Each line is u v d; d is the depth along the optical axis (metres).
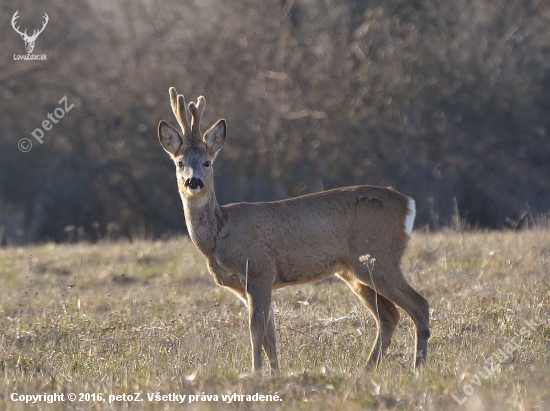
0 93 79.38
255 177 75.94
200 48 79.69
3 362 25.42
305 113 73.62
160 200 78.56
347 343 26.50
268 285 24.88
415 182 71.81
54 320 30.03
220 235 25.03
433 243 40.31
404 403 18.41
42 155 80.44
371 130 72.62
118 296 34.53
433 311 28.97
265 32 78.38
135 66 81.06
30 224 80.50
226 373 21.73
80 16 82.81
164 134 26.11
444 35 73.38
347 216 25.30
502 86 71.81
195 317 29.53
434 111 71.44
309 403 18.58
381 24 73.38
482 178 71.88
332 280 35.28
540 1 73.69
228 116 76.31
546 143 71.88
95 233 79.06
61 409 19.20
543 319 26.80
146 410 18.75
